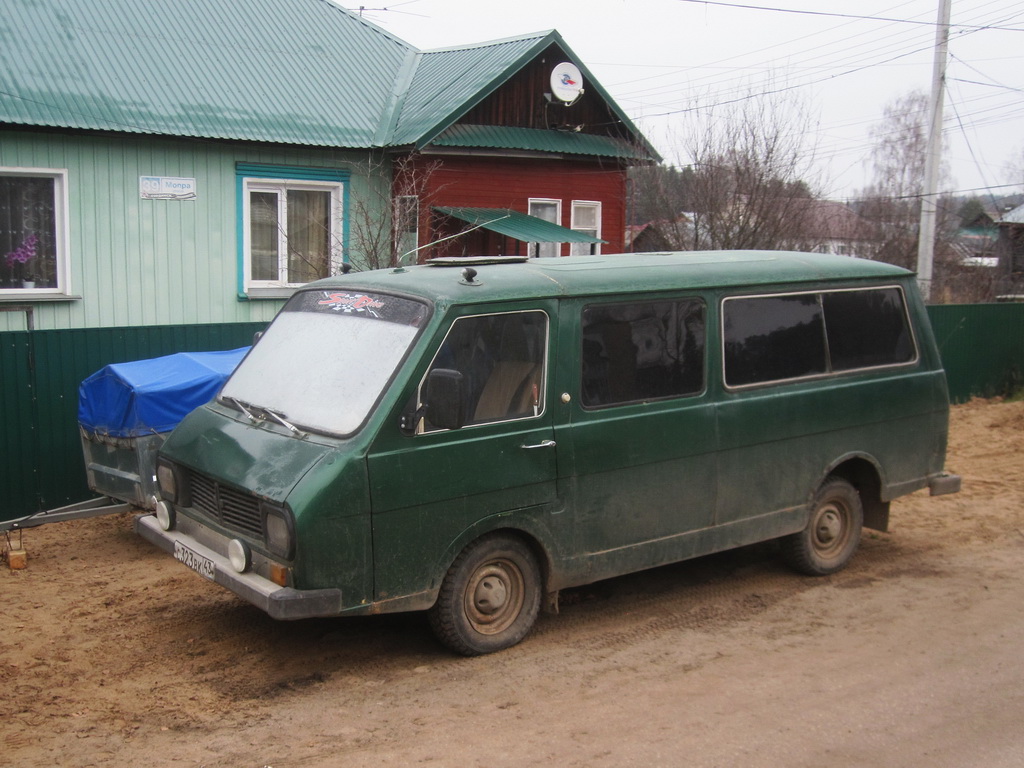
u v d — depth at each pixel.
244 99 12.85
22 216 11.23
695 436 6.12
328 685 5.07
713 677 5.21
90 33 12.49
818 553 7.09
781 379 6.59
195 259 12.36
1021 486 10.17
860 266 7.17
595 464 5.69
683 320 6.11
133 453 7.16
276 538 4.79
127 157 11.71
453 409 4.89
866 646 5.72
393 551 4.97
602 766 4.16
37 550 7.48
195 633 5.79
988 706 4.86
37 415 8.41
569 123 15.38
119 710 4.71
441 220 14.23
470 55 15.55
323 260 13.58
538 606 5.70
